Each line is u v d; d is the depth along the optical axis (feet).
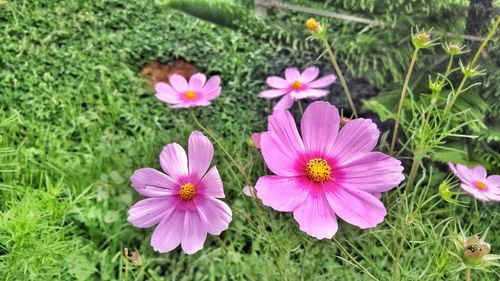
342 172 0.81
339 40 1.95
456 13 1.75
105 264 1.53
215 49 2.65
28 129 1.98
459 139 1.74
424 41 1.01
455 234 0.87
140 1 2.84
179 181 0.89
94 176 1.81
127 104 2.28
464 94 1.69
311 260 1.38
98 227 1.69
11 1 2.64
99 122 2.10
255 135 1.16
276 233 1.36
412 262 1.43
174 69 2.57
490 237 1.56
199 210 0.86
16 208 1.49
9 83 2.26
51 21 2.62
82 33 2.62
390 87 1.85
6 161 1.76
